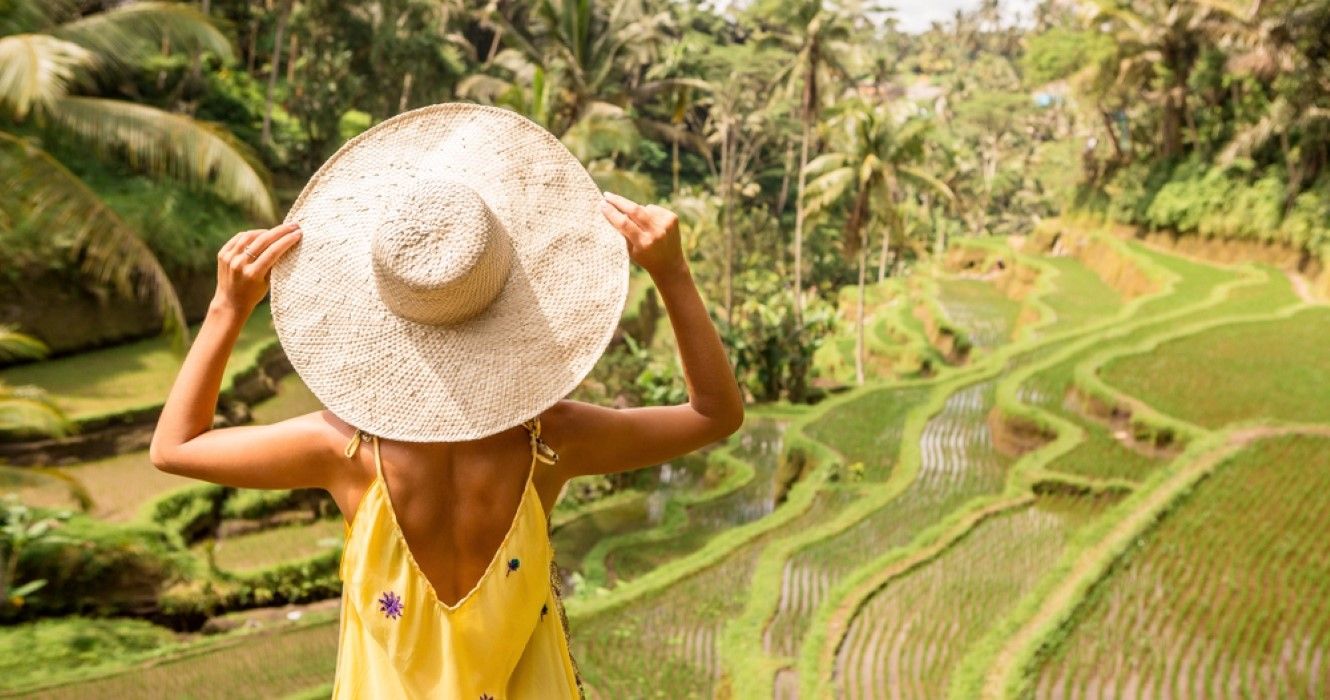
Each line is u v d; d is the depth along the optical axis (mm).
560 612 1711
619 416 1653
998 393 24391
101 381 21641
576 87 26219
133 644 15172
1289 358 24734
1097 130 53562
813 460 23516
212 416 1616
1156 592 12891
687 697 13055
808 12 35625
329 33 35500
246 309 1585
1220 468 16703
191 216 26125
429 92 37781
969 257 54656
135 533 16453
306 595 17375
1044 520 17906
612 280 1566
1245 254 38344
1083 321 36125
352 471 1561
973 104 73750
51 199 12156
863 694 12008
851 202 50656
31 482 14562
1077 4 43594
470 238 1453
